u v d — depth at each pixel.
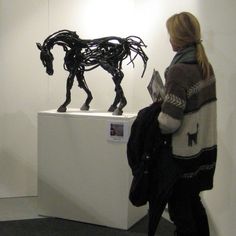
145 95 3.77
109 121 3.02
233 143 2.48
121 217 3.05
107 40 3.11
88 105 3.44
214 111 2.20
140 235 2.96
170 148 2.07
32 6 3.66
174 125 1.99
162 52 3.45
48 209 3.28
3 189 3.79
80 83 3.38
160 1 3.49
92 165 3.11
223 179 2.62
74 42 3.14
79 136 3.12
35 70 3.73
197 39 2.14
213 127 2.20
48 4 3.70
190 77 2.03
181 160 2.06
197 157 2.11
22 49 3.67
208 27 2.77
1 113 3.69
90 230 3.03
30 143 3.80
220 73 2.62
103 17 3.88
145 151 2.09
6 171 3.77
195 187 2.13
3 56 3.63
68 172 3.18
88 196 3.14
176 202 2.14
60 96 3.82
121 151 3.01
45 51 3.13
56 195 3.24
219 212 2.68
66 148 3.17
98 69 3.89
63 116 3.15
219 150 2.66
